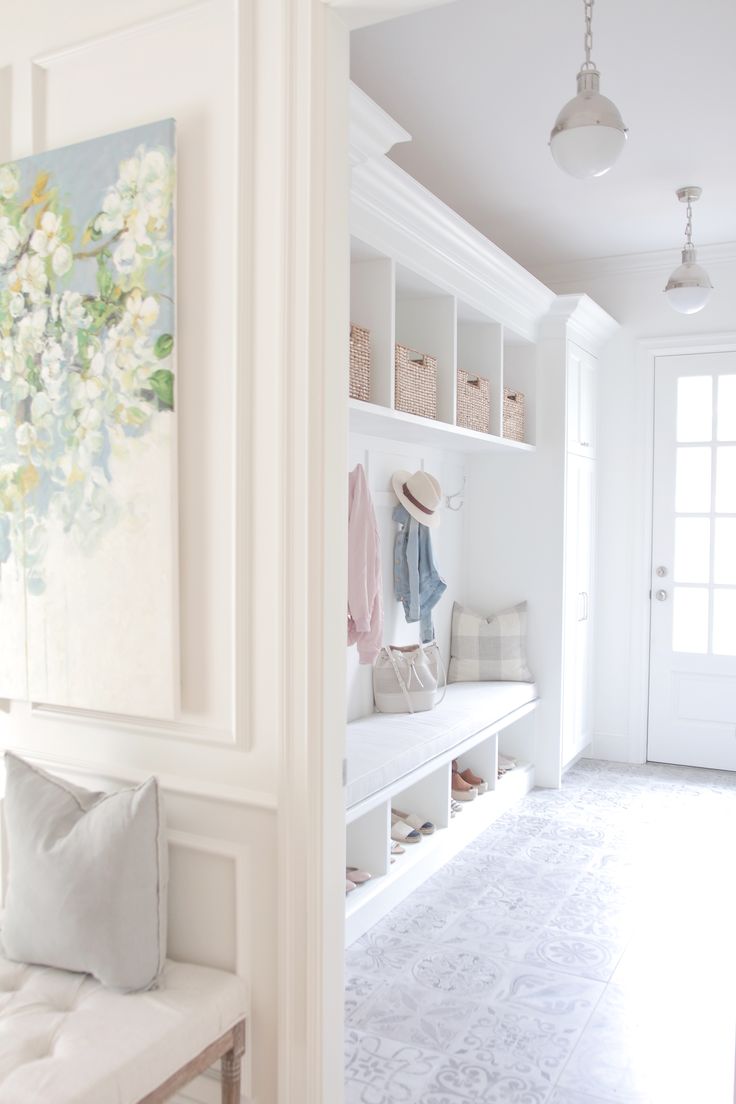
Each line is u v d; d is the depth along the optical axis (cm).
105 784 201
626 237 484
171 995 170
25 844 178
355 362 296
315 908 176
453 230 339
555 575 473
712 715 518
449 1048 239
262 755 182
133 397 188
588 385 518
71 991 168
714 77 303
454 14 264
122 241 188
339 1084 185
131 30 191
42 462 201
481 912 324
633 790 476
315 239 172
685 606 523
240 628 181
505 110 329
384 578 401
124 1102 146
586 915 321
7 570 208
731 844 393
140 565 188
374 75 303
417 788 378
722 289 505
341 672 183
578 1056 235
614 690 541
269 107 176
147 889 171
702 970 281
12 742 217
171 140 181
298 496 175
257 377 179
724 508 510
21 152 207
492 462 488
